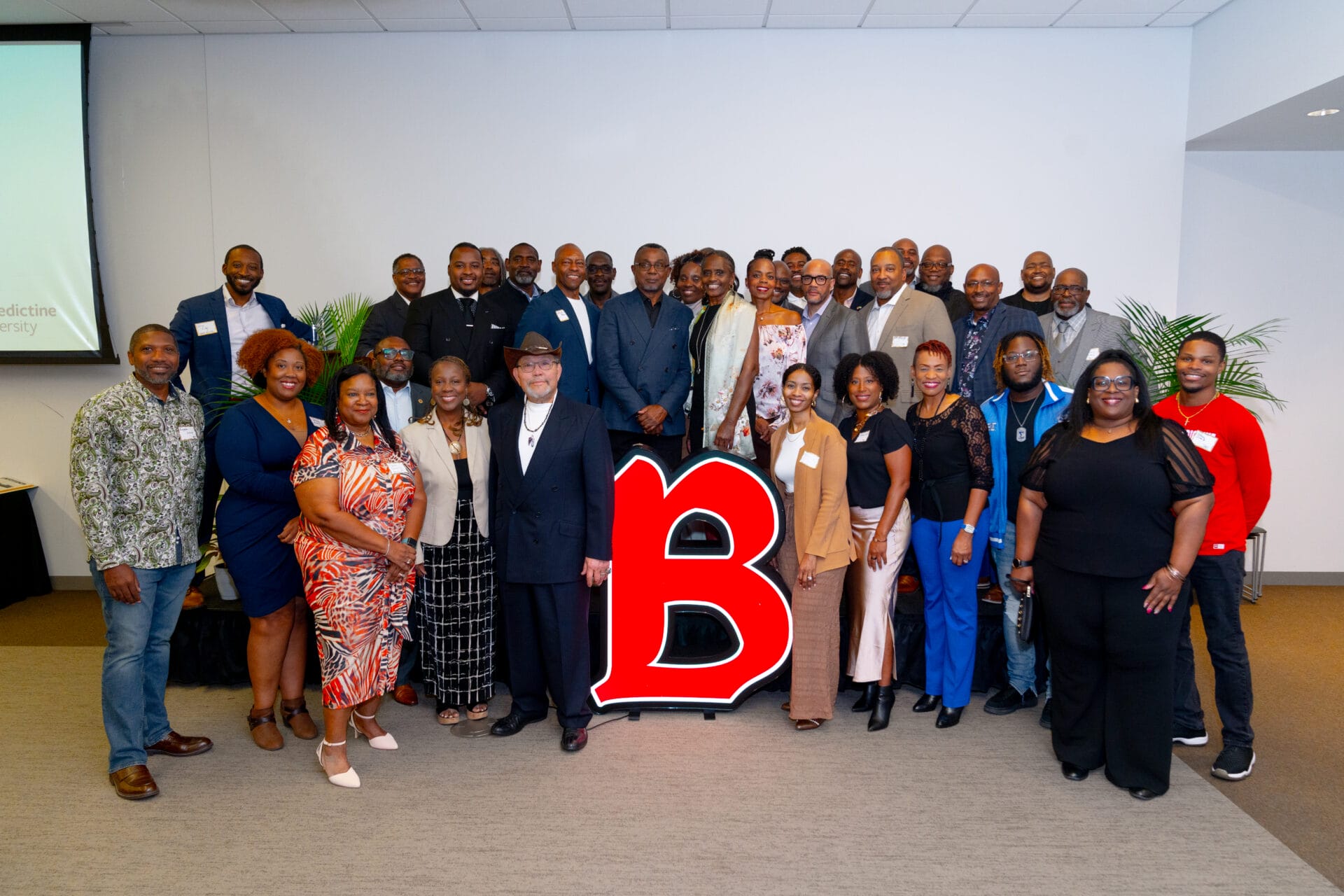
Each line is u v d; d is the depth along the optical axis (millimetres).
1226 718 2932
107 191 5359
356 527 2695
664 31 5262
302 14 4965
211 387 4035
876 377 3211
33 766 2969
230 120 5312
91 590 5590
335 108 5305
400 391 3666
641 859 2367
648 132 5324
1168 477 2604
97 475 2666
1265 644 4398
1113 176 5312
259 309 4184
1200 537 2578
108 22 5070
